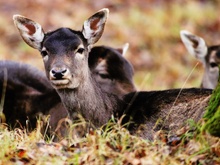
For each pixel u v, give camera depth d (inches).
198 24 1205.1
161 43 1122.7
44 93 599.2
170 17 1203.2
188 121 451.5
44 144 439.2
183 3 1263.5
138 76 975.0
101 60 616.7
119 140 439.8
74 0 1225.4
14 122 586.6
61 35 512.7
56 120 562.3
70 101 507.2
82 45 509.0
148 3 1253.7
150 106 506.6
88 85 506.9
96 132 447.8
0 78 608.4
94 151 407.5
